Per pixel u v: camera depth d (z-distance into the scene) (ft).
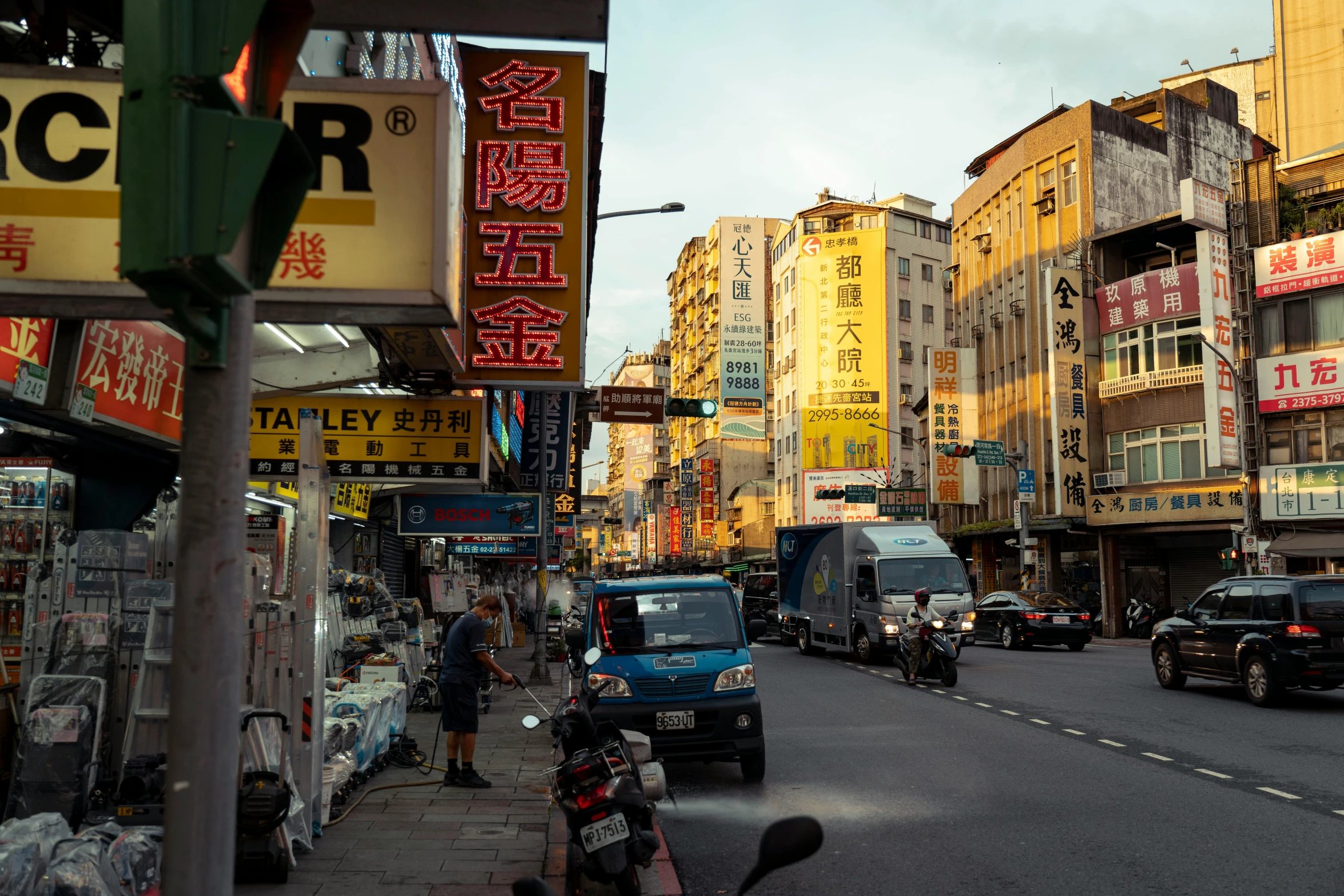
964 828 25.11
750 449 294.87
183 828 7.47
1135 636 115.55
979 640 98.43
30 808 20.02
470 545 80.02
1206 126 149.69
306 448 23.41
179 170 6.87
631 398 61.31
